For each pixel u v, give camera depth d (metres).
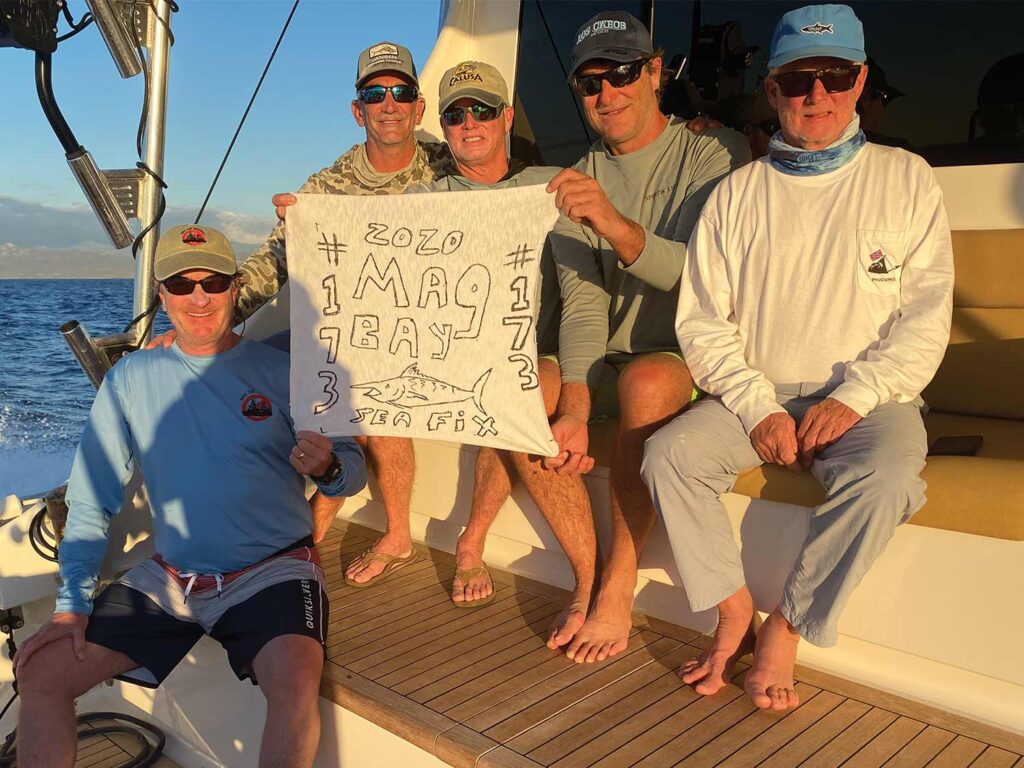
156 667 2.26
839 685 2.03
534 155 3.39
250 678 2.22
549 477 2.32
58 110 2.75
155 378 2.34
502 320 2.24
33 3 2.63
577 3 3.20
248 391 2.33
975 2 2.44
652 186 2.53
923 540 1.88
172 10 2.88
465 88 2.61
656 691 2.04
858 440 1.89
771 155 2.12
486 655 2.24
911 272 1.97
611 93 2.44
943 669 1.93
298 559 2.30
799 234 2.05
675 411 2.19
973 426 2.43
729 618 2.03
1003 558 1.80
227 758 2.54
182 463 2.28
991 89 2.46
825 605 1.82
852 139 2.04
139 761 2.65
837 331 2.02
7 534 2.58
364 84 2.96
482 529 2.59
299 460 2.27
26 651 2.12
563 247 2.48
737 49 2.86
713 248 2.19
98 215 2.87
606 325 2.46
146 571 2.30
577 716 1.94
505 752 1.80
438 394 2.30
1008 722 1.84
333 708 2.12
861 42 1.98
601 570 2.39
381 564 2.74
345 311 2.38
